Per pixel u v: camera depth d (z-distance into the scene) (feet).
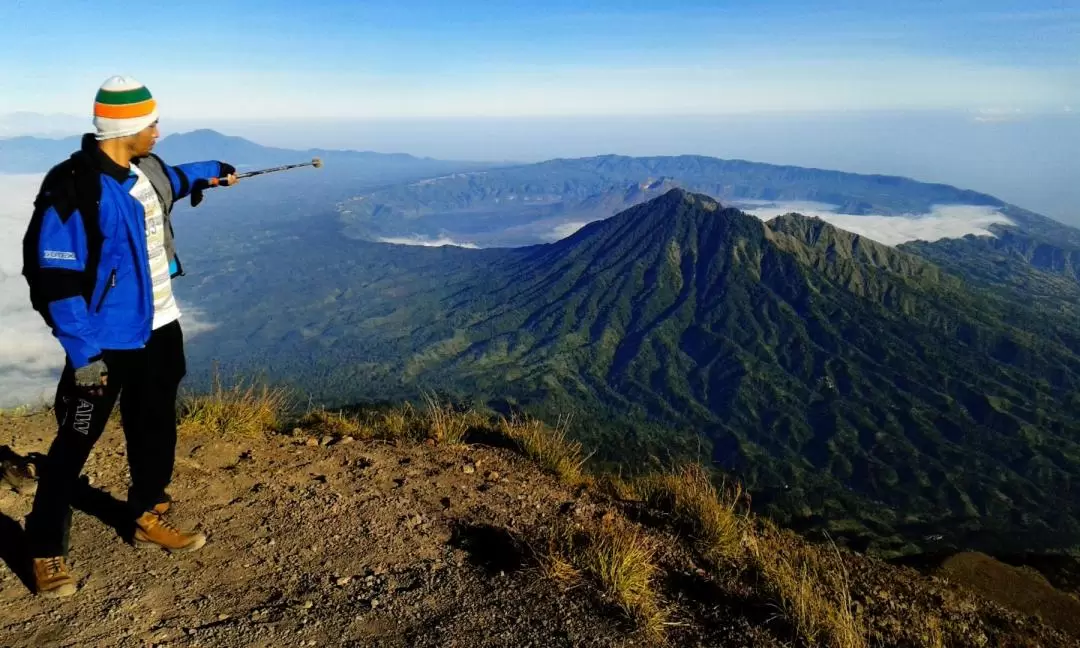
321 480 15.23
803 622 10.88
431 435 19.77
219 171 11.90
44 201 8.87
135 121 9.51
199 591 10.46
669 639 10.28
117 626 9.35
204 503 13.50
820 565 15.10
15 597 9.92
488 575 11.62
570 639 9.91
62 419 9.86
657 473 17.72
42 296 8.93
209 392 19.45
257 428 18.72
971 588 17.85
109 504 13.08
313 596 10.55
